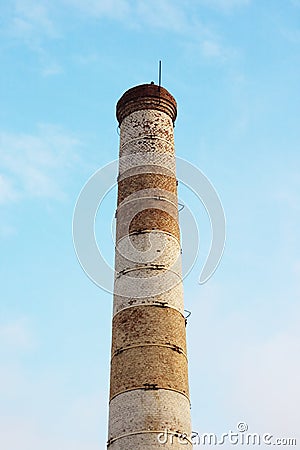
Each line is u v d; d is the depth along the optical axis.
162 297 28.23
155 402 25.33
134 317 27.67
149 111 33.97
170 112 34.84
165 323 27.50
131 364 26.38
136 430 24.77
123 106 34.69
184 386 26.45
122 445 24.64
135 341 26.97
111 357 27.75
